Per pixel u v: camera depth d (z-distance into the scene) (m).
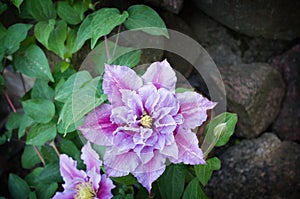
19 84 0.74
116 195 0.60
